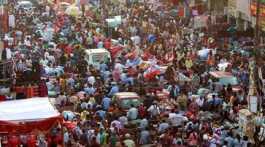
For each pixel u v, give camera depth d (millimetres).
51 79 62031
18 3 109500
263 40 71438
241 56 68812
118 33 85062
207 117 53438
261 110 51531
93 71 64250
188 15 93875
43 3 111312
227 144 46250
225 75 61625
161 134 48469
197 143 46500
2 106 43719
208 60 67938
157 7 103125
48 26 89000
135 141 49406
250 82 52469
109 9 104500
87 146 46594
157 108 53062
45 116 42000
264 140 48031
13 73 60188
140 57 70500
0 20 75250
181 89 58844
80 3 106312
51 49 74250
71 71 66188
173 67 65625
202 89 58594
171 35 83250
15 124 41250
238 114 51812
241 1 83750
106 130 47781
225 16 88188
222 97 56938
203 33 83312
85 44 78250
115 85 58938
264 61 61156
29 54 70875
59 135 46500
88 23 90562
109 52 72875
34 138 46500
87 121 49219
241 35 80438
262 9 73812
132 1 109625
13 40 76812
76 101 55500
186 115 52562
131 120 51969
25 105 44000
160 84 61094
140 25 89188
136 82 61000
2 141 46125
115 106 54406
